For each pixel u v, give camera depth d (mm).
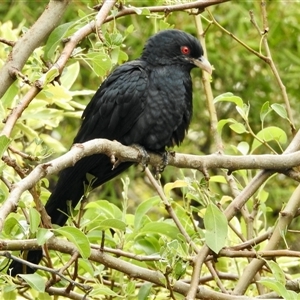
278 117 21156
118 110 10602
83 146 7527
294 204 9398
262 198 10453
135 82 10664
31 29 8133
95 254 8750
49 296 8930
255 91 21531
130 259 9648
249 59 19531
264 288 10047
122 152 8617
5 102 9078
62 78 11164
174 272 8125
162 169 10641
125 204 9742
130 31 9625
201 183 8867
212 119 10680
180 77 10945
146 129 10547
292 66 20562
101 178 10656
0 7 20109
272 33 19641
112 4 8492
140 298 8695
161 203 10148
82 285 7879
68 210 9695
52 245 8578
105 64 8508
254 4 19500
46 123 11289
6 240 8180
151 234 9711
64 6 8219
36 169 6820
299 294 7859
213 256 8672
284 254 8508
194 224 9594
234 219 11055
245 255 8562
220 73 21031
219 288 9344
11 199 6484
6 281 8195
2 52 11633
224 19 19609
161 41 11156
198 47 11109
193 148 21547
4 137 6824
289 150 9828
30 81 8398
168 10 9500
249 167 9375
